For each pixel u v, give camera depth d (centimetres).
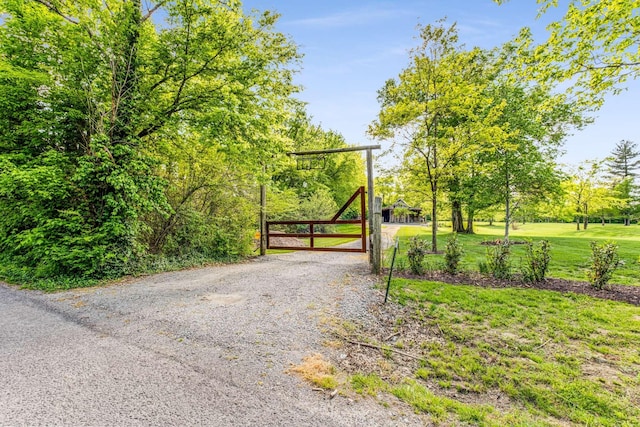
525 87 1223
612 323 408
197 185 920
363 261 957
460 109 924
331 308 479
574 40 557
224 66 777
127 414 221
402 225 3809
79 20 704
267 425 212
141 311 457
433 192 1043
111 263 670
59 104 698
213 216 980
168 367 293
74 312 452
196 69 760
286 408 233
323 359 316
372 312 462
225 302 508
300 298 533
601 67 559
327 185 2636
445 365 313
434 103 912
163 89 795
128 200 675
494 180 1257
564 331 387
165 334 374
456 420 226
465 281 628
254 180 1026
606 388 272
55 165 636
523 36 613
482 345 355
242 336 369
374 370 301
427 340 372
